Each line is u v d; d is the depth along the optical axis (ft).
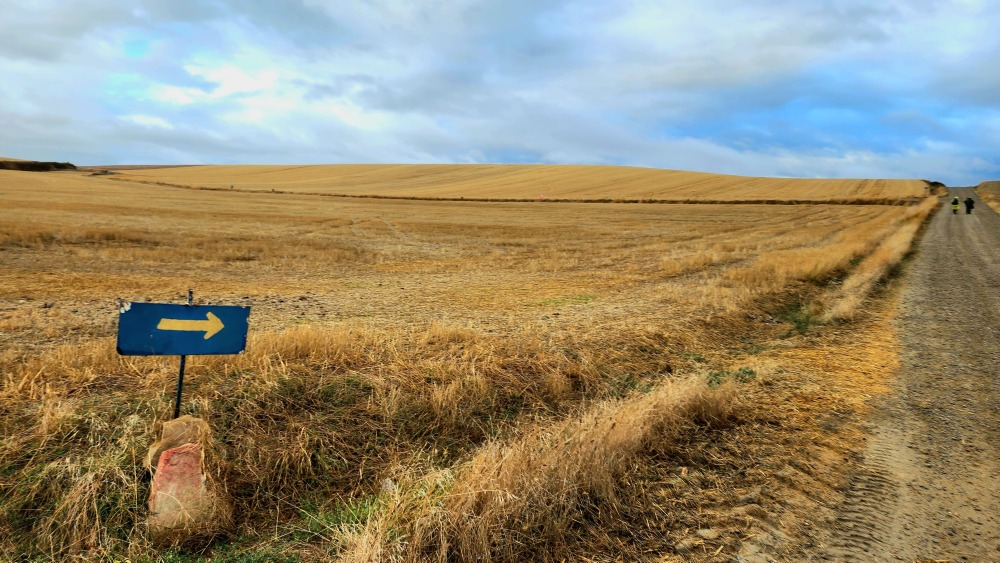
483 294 41.11
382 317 31.24
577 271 57.11
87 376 16.78
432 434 16.07
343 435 15.05
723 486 13.97
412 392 17.71
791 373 23.48
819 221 148.05
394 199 240.73
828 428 17.78
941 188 297.94
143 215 125.18
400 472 13.85
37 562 10.16
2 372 17.53
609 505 12.59
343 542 10.82
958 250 73.46
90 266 52.16
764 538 11.80
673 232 121.70
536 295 40.60
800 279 47.11
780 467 15.01
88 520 10.87
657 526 12.14
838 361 25.52
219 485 11.86
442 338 24.13
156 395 15.19
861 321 34.09
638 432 15.14
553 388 19.65
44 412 13.71
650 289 43.37
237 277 49.83
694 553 11.24
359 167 426.92
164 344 11.96
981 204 197.88
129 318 11.52
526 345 23.58
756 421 18.13
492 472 11.83
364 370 18.95
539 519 11.68
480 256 75.56
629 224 144.46
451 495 11.19
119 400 15.08
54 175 328.29
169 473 11.16
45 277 43.88
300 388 16.67
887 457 15.79
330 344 20.83
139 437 12.81
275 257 65.62
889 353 26.91
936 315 35.60
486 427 16.93
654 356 24.77
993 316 35.17
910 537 11.98
